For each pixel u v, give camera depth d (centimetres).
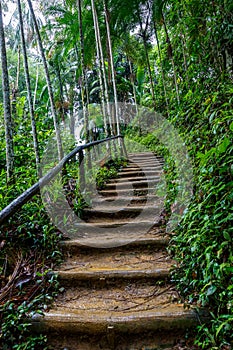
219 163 215
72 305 189
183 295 187
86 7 677
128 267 225
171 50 532
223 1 306
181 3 365
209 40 336
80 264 236
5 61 289
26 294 195
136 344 164
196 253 194
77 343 167
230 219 174
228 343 144
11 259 223
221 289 163
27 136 488
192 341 159
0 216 160
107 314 174
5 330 164
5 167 395
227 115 239
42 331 170
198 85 362
